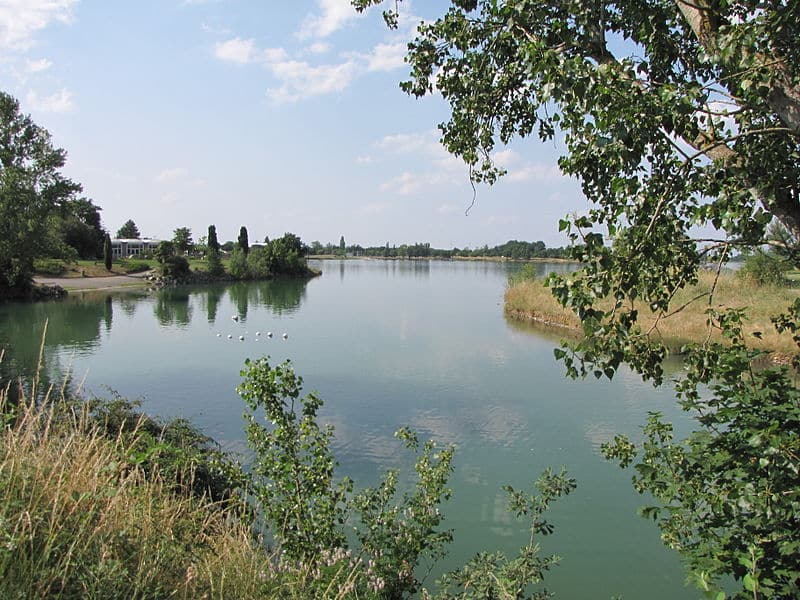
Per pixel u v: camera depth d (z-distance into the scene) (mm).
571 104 2936
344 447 12539
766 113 3207
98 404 9094
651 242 2982
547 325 32969
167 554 3496
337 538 5352
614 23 3975
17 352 23859
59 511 3238
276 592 4020
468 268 140000
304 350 25562
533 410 15555
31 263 41250
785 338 16047
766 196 3029
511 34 3867
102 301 46281
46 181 37750
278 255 90938
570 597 7051
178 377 19688
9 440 3732
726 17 3234
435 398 16953
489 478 10836
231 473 5730
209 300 50188
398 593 5137
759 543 3072
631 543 8383
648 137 2721
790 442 2947
